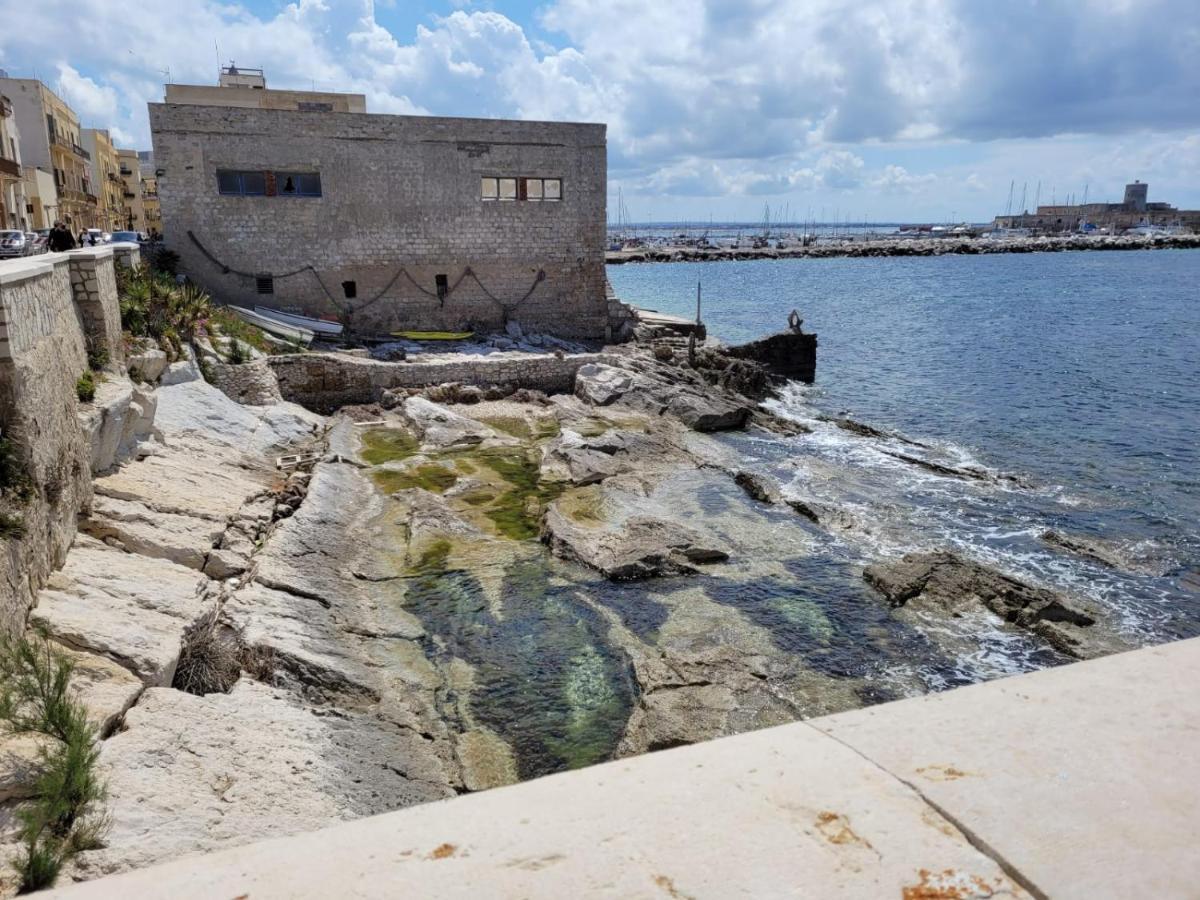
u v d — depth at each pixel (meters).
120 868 7.89
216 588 14.58
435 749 11.99
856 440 30.14
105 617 11.84
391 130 37.03
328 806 9.82
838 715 2.36
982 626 15.76
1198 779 2.02
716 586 17.33
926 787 2.00
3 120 54.78
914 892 1.68
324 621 14.70
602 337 43.19
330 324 36.25
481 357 35.47
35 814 7.81
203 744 10.01
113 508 15.47
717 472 25.23
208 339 28.61
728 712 12.72
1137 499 23.42
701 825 1.88
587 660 14.50
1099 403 36.59
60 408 13.87
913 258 160.75
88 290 18.42
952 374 44.19
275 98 43.22
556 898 1.65
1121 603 16.84
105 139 94.62
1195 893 1.68
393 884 1.70
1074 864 1.75
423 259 38.94
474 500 22.34
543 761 11.88
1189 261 134.75
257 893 1.69
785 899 1.65
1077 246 166.25
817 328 62.12
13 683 8.98
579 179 41.03
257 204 35.47
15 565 10.81
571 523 20.02
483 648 14.80
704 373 38.16
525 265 40.97
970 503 22.81
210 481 19.25
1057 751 2.13
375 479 23.77
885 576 17.17
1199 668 2.54
